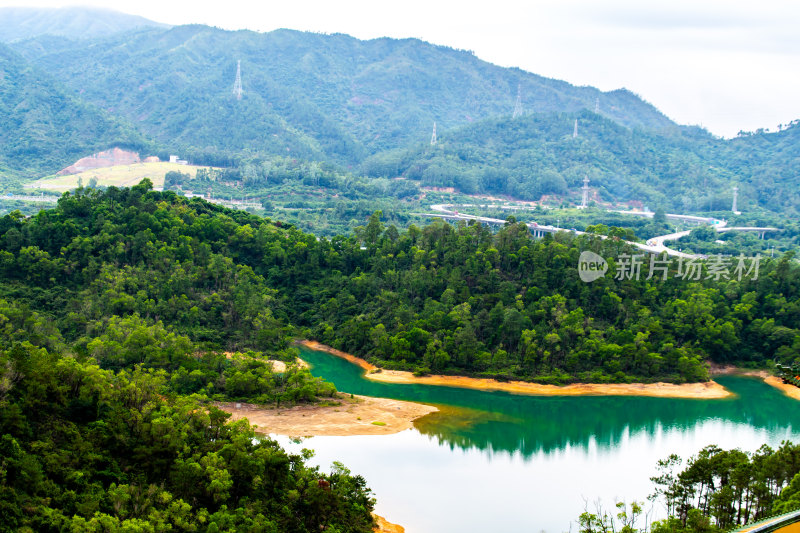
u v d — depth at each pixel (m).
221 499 108.88
